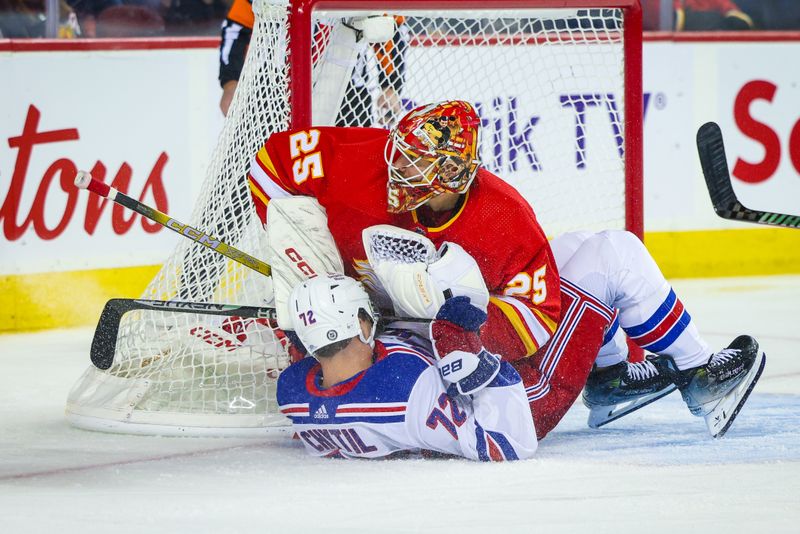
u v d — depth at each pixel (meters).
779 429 11.41
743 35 23.45
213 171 13.02
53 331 18.73
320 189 10.47
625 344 11.27
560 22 18.36
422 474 9.44
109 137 19.31
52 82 18.78
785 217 11.03
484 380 9.42
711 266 23.83
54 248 19.03
